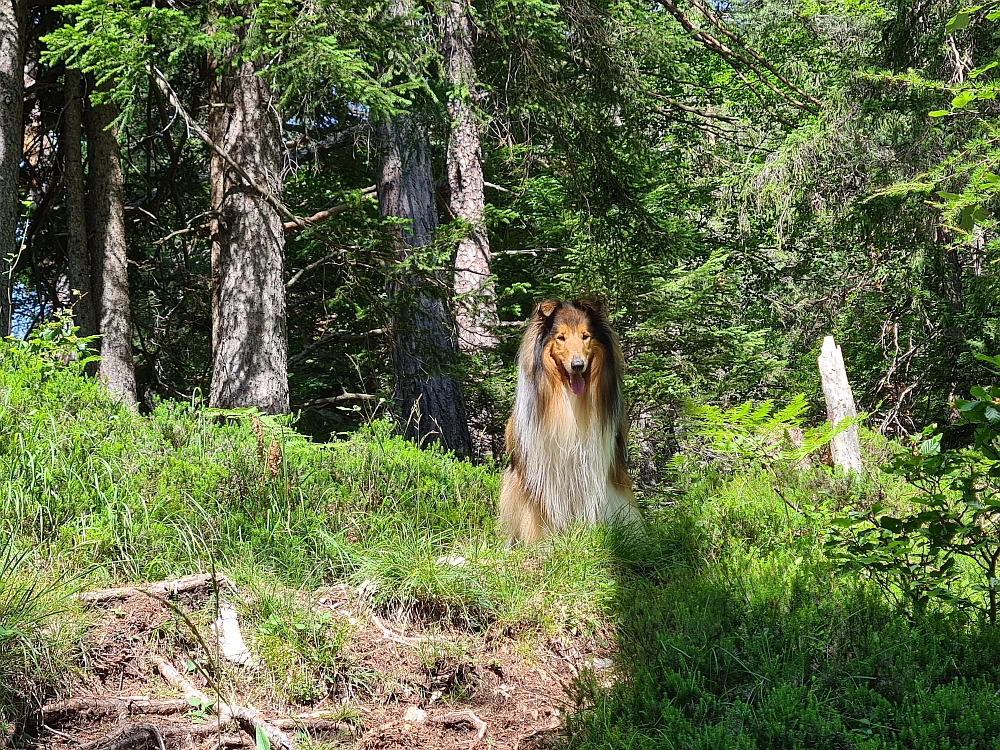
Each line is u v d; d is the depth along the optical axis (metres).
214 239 10.31
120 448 5.78
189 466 5.59
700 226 16.22
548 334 6.07
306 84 8.20
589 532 5.81
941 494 4.39
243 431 6.86
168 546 4.77
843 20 16.31
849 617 4.40
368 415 11.16
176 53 7.71
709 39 15.69
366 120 12.27
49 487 4.96
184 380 14.12
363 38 8.50
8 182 8.53
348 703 4.12
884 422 13.94
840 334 15.59
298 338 15.66
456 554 5.38
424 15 10.67
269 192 9.52
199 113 11.26
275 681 4.05
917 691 3.61
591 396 6.04
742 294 16.42
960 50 12.53
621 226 13.13
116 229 10.63
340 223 10.48
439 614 4.82
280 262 10.12
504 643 4.77
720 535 6.09
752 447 5.96
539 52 12.50
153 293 13.76
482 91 14.39
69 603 4.00
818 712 3.58
